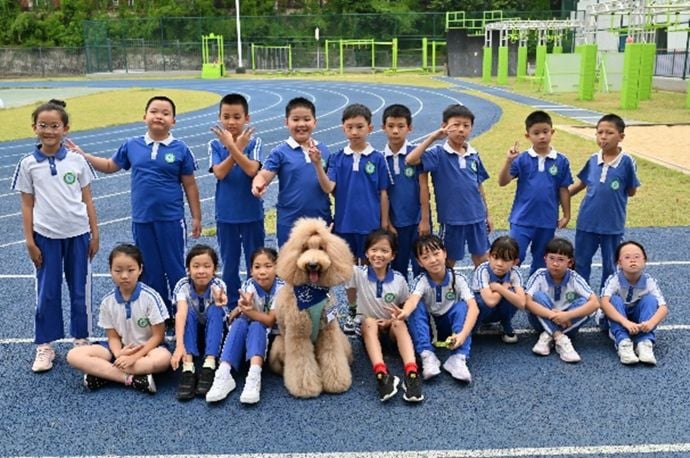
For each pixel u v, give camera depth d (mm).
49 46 57719
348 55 54031
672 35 30453
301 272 4262
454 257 5836
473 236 5781
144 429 4090
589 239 5773
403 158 5590
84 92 33344
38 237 4914
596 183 5641
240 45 51062
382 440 3914
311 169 5348
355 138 5336
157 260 5457
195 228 5672
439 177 5691
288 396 4480
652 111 19734
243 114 5391
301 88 34312
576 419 4090
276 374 4805
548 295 5117
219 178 5430
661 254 7293
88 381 4547
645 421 4047
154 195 5320
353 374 4793
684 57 27625
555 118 18656
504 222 8547
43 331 4996
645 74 23016
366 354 5133
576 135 15195
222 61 49625
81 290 5117
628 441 3850
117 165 5492
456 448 3820
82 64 54781
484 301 5035
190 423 4148
